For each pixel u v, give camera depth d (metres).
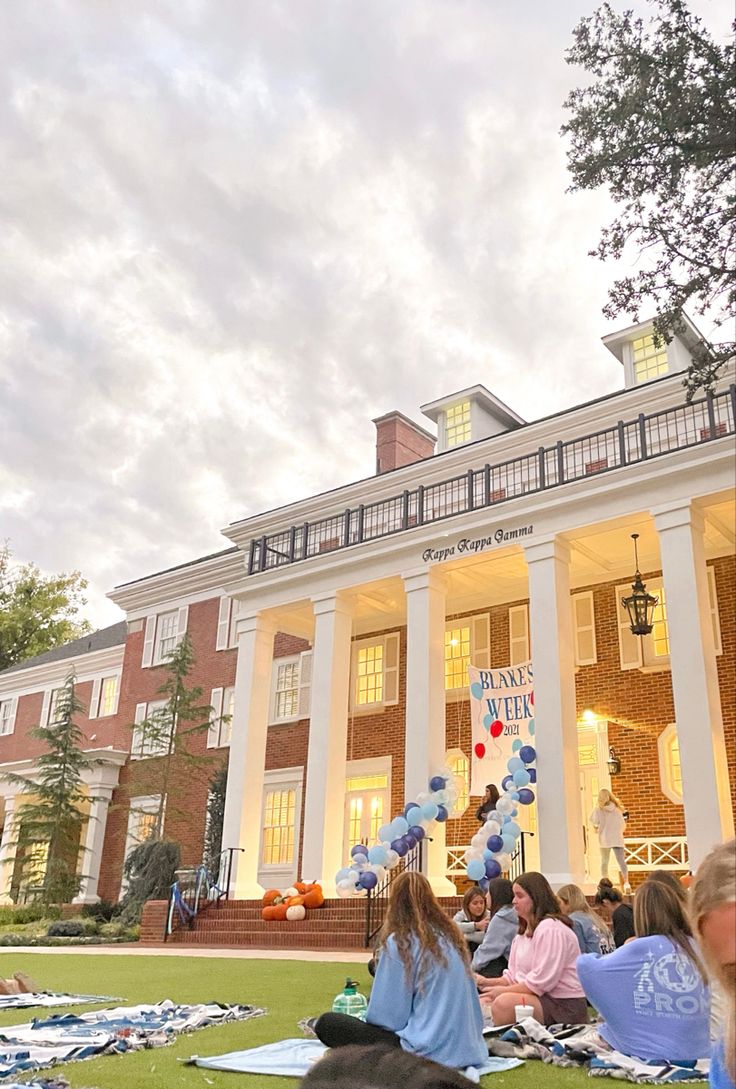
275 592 19.47
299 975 10.52
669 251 10.77
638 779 17.28
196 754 26.73
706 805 12.55
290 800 23.17
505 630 20.23
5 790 31.19
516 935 6.90
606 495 15.01
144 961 12.95
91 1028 6.54
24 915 25.02
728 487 13.89
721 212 10.53
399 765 21.05
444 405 23.80
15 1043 5.77
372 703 21.84
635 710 17.72
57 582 56.66
